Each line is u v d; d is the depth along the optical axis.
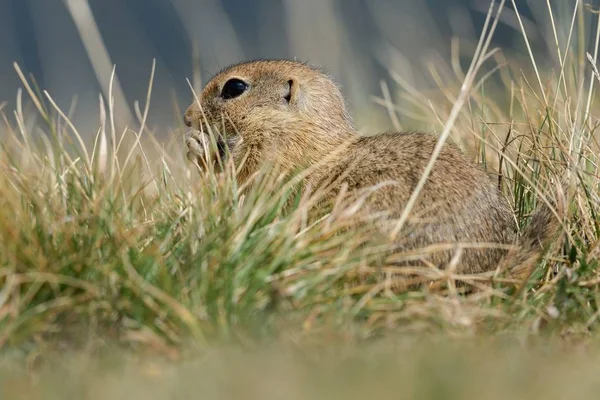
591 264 17.50
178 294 15.15
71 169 17.67
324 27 39.59
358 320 15.56
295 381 11.93
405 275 16.78
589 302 16.81
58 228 15.98
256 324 14.68
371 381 11.87
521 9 56.78
